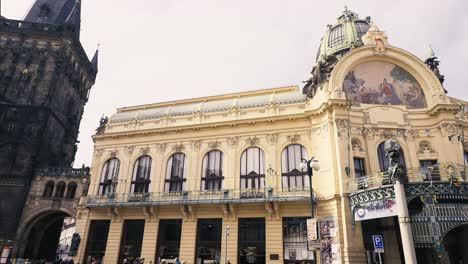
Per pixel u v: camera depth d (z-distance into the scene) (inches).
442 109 1103.6
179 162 1302.9
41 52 1898.4
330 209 1019.3
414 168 966.4
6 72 1844.2
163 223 1209.4
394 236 971.3
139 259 1101.7
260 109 1278.3
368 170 1055.6
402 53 1195.9
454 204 847.1
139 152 1363.2
